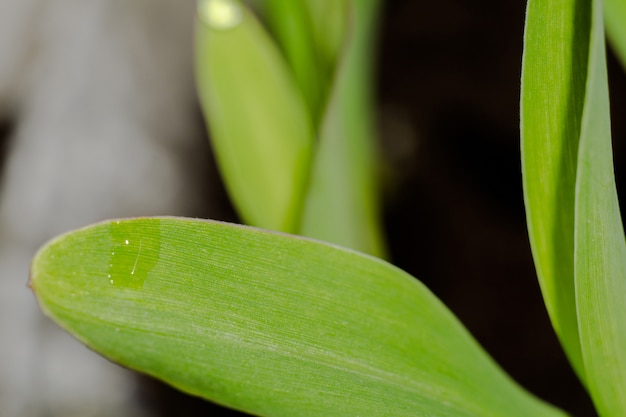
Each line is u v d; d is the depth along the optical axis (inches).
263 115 10.8
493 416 7.9
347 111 10.4
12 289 16.9
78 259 7.4
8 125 18.4
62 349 17.3
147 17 19.3
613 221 7.4
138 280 7.4
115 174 17.9
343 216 10.8
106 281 7.4
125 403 17.6
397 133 24.1
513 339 20.8
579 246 7.4
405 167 23.6
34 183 17.4
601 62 7.1
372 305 7.7
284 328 7.6
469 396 7.9
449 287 21.9
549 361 20.3
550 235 7.9
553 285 8.0
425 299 7.8
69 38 18.6
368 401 7.7
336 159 10.4
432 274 22.2
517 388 8.3
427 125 24.2
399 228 23.0
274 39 11.7
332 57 10.7
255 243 7.5
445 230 22.8
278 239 7.5
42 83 18.3
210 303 7.5
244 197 11.1
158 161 18.4
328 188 10.5
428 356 7.8
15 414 16.6
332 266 7.6
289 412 7.6
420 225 23.0
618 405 8.0
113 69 18.6
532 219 7.8
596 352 7.8
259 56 10.6
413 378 7.8
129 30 19.0
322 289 7.6
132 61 18.8
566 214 7.8
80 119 18.1
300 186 10.5
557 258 7.9
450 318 7.9
